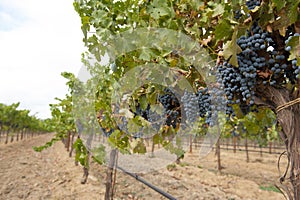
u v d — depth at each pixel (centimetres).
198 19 221
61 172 880
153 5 213
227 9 189
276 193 754
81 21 210
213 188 769
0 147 1733
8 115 2252
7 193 660
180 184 762
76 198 609
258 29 163
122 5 219
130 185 702
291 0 148
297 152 154
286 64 162
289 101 163
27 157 1260
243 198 694
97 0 221
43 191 679
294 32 161
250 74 162
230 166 1182
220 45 202
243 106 195
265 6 156
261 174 1016
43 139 3212
